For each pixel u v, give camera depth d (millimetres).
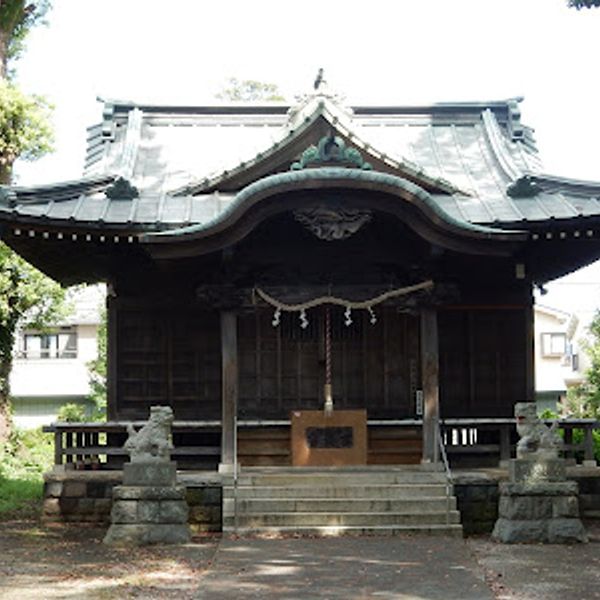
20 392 48812
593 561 11992
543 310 54219
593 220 17156
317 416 17609
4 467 26328
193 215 18031
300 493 15234
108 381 19031
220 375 19125
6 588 10352
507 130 23391
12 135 24281
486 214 18062
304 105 18719
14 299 28297
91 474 16453
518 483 13898
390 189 15602
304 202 15922
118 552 12961
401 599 9695
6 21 26531
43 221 16875
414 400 19000
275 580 10742
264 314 19125
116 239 17547
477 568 11445
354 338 19141
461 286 19266
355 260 17031
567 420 17078
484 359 19266
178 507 13867
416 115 23547
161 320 19266
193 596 9883
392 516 14562
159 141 22641
